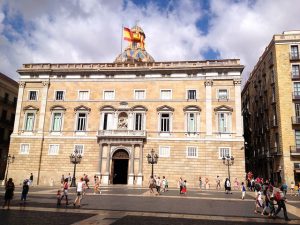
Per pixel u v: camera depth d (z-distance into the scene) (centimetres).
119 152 5303
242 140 5003
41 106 5612
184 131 5194
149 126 5306
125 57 7169
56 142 5453
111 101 5512
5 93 6869
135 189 4262
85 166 5284
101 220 1780
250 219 1972
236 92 5209
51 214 1970
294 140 5156
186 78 5409
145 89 5481
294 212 2377
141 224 1678
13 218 1769
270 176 5803
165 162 5122
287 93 5362
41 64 5838
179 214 2084
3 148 6731
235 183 4844
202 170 5009
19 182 5331
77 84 5675
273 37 5697
